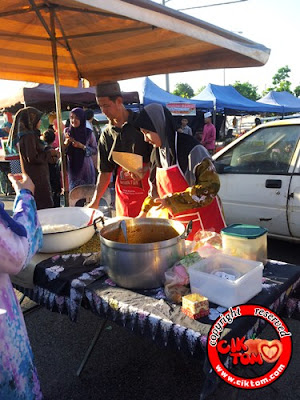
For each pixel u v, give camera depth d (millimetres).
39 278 1557
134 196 2307
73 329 2453
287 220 3412
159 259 1270
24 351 1176
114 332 2391
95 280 1409
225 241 1400
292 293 1377
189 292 1236
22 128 4109
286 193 3371
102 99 2090
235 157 3902
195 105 10055
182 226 1464
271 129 3672
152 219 1584
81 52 2598
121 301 1223
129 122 2133
